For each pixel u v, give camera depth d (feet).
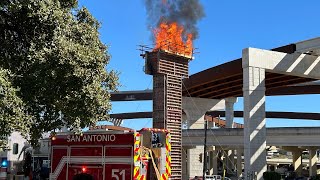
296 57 158.20
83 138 51.65
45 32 35.37
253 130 145.07
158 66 116.26
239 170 267.39
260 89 148.05
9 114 31.63
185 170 207.72
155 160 52.03
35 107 37.37
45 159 79.05
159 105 117.60
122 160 48.91
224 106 245.45
